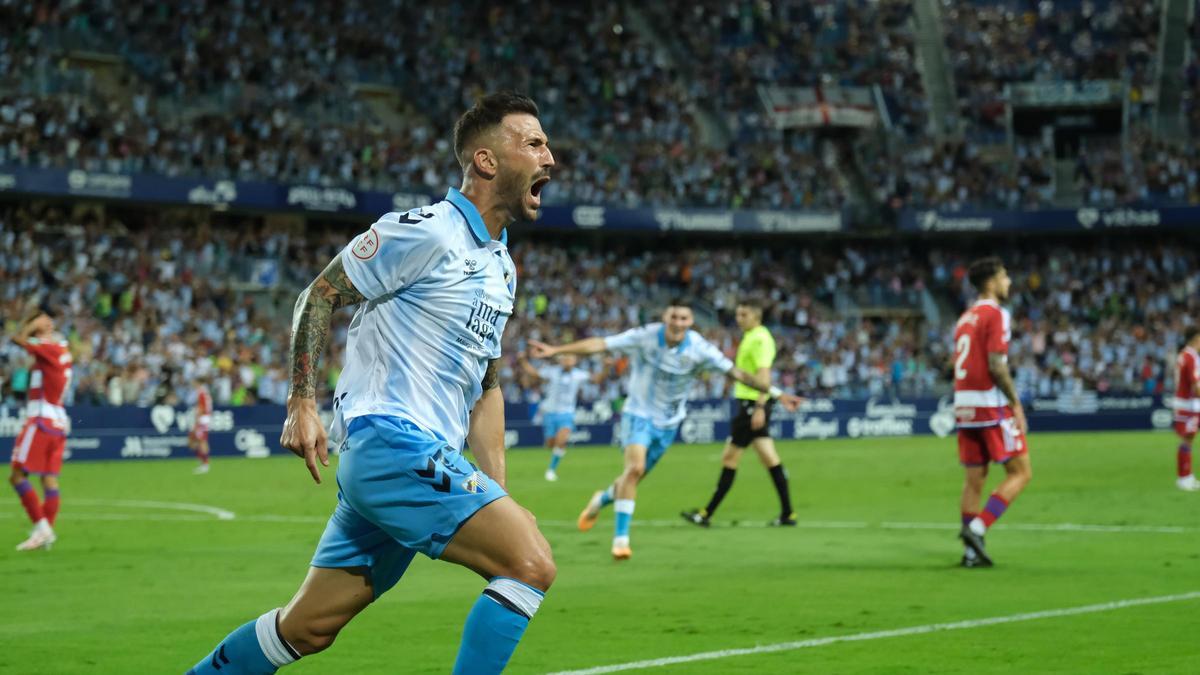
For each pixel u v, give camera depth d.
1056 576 13.72
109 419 41.03
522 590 5.77
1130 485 27.00
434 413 6.11
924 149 66.75
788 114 64.88
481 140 6.23
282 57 56.22
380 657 9.47
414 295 6.06
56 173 46.31
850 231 63.22
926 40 71.88
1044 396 58.00
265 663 6.13
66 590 13.12
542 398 50.56
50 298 44.81
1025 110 70.38
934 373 60.50
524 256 57.47
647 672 8.77
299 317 5.96
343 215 54.97
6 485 30.08
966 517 14.66
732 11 70.44
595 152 61.19
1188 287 63.50
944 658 9.21
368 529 6.14
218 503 24.98
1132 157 66.31
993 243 67.06
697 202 61.75
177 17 54.53
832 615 11.24
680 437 52.12
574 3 67.00
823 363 58.47
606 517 21.86
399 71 60.50
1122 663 8.98
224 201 50.03
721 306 61.44
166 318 46.72
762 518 21.17
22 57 48.62
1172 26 68.56
